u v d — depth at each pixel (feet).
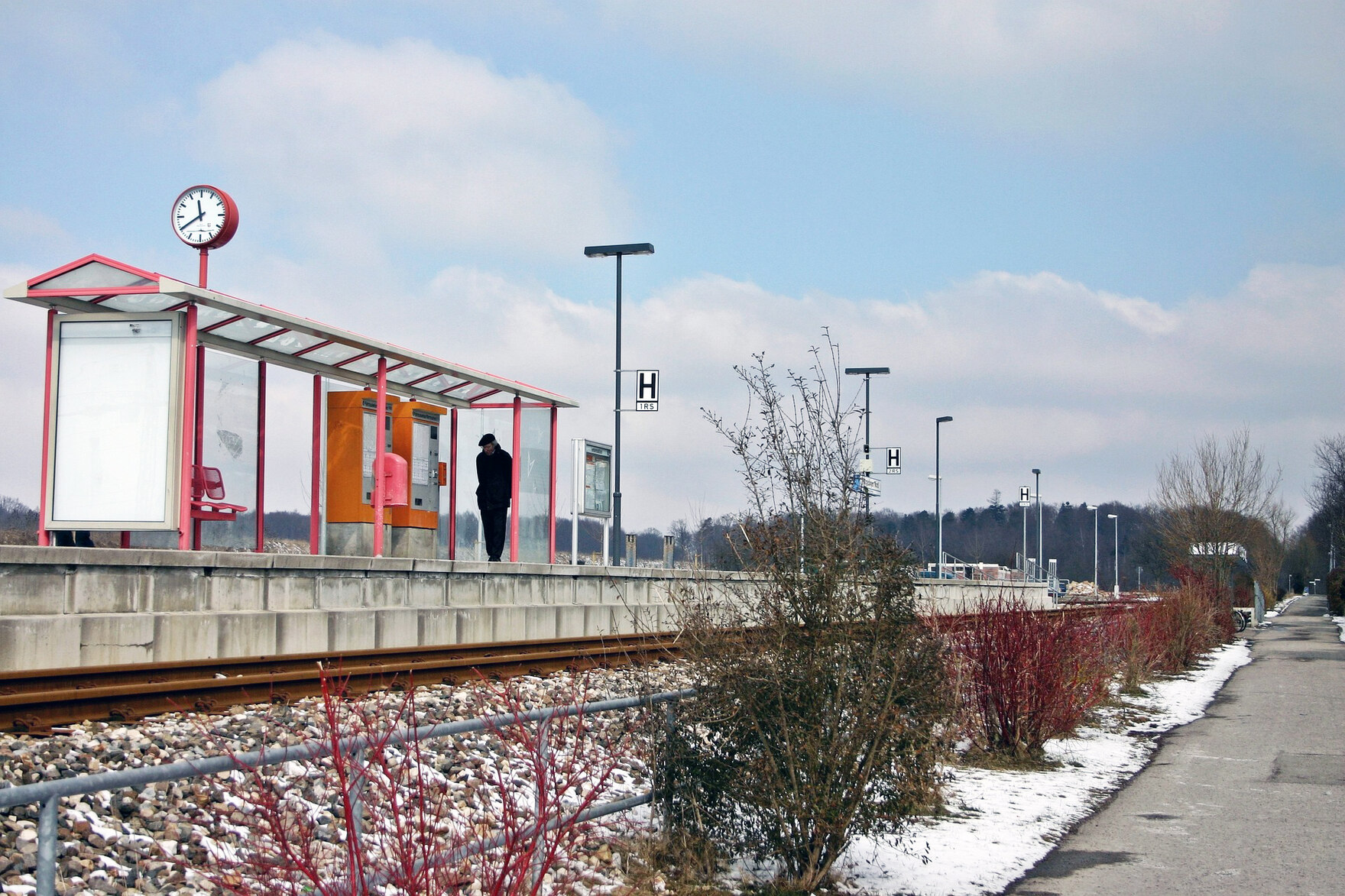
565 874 19.84
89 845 19.11
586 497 85.61
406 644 47.85
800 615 23.88
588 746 29.48
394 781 18.26
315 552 59.31
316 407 59.98
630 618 65.62
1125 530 540.93
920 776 24.62
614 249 105.91
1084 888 24.68
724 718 23.89
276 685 33.86
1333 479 270.87
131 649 35.19
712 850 24.03
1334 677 75.15
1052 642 41.45
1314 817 31.91
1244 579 163.63
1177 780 37.78
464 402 70.74
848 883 24.35
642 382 104.78
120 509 43.70
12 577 32.24
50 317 44.62
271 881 15.44
